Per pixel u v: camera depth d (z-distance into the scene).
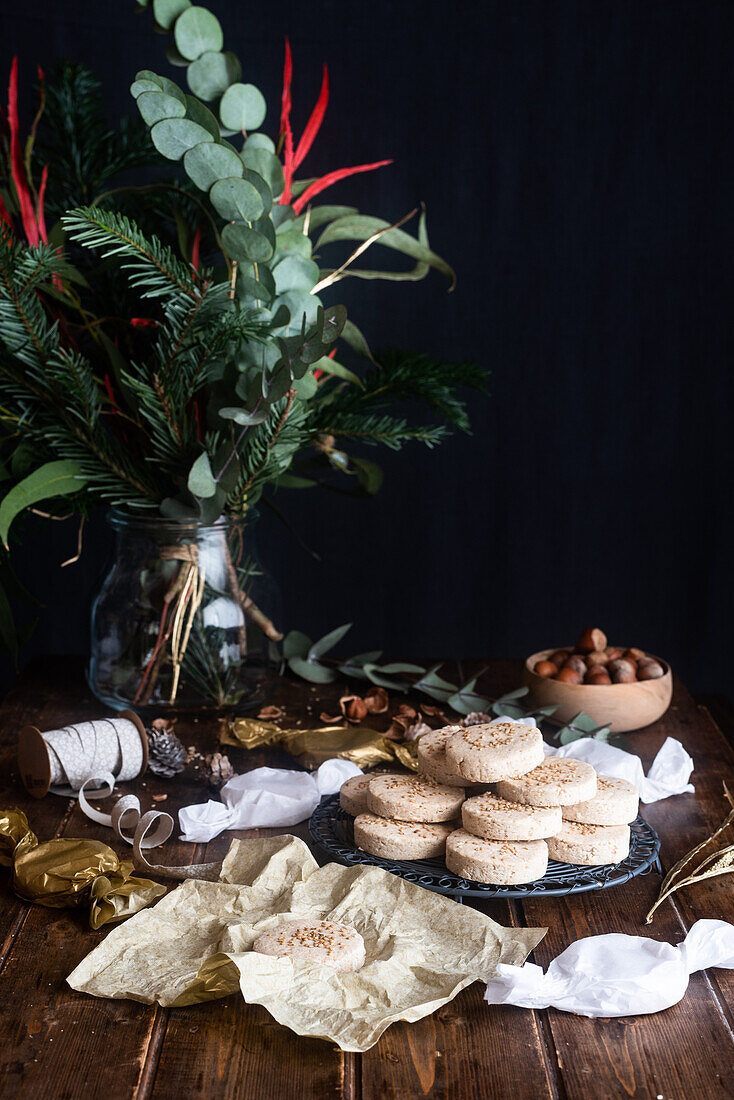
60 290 1.12
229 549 1.14
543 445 1.70
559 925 0.85
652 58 1.59
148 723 1.13
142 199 1.19
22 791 1.02
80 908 0.87
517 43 1.61
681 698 1.21
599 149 1.62
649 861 0.89
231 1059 0.75
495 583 1.75
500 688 1.25
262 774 1.01
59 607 1.74
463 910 0.83
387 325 1.68
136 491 1.11
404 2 1.61
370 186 1.66
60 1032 0.77
